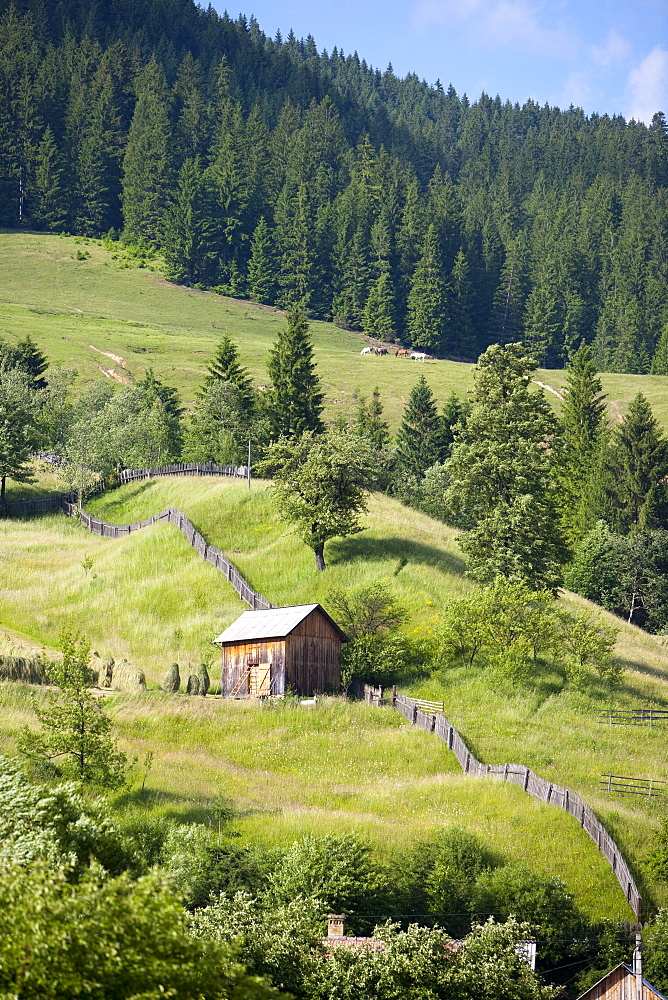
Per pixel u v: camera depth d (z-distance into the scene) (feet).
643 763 193.47
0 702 192.34
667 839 153.89
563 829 160.66
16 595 286.05
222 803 163.94
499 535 278.46
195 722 202.18
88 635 263.70
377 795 174.40
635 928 135.13
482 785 176.24
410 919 133.18
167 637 259.39
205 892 124.77
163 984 67.00
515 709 215.92
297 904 107.24
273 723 205.05
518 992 103.14
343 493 287.07
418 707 212.43
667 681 262.67
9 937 62.90
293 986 98.53
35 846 87.61
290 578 282.56
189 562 294.25
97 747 161.07
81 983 62.95
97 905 66.59
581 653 239.71
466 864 143.74
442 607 260.42
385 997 99.60
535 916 135.03
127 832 137.80
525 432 293.23
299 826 154.40
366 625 246.68
